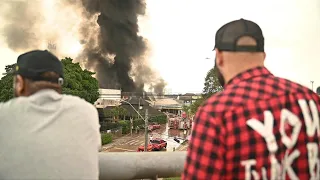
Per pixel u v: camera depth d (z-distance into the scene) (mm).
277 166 1248
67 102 1499
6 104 1486
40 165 1385
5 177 1401
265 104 1285
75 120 1476
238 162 1242
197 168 1266
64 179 1408
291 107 1315
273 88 1339
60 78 1537
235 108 1269
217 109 1283
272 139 1248
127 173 1885
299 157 1308
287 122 1288
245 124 1246
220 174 1247
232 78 1413
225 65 1443
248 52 1393
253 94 1309
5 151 1405
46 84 1479
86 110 1534
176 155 1982
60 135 1428
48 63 1483
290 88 1362
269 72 1429
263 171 1237
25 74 1462
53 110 1453
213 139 1253
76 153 1443
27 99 1448
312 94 1410
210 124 1268
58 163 1401
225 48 1416
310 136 1327
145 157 1932
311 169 1329
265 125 1253
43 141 1401
